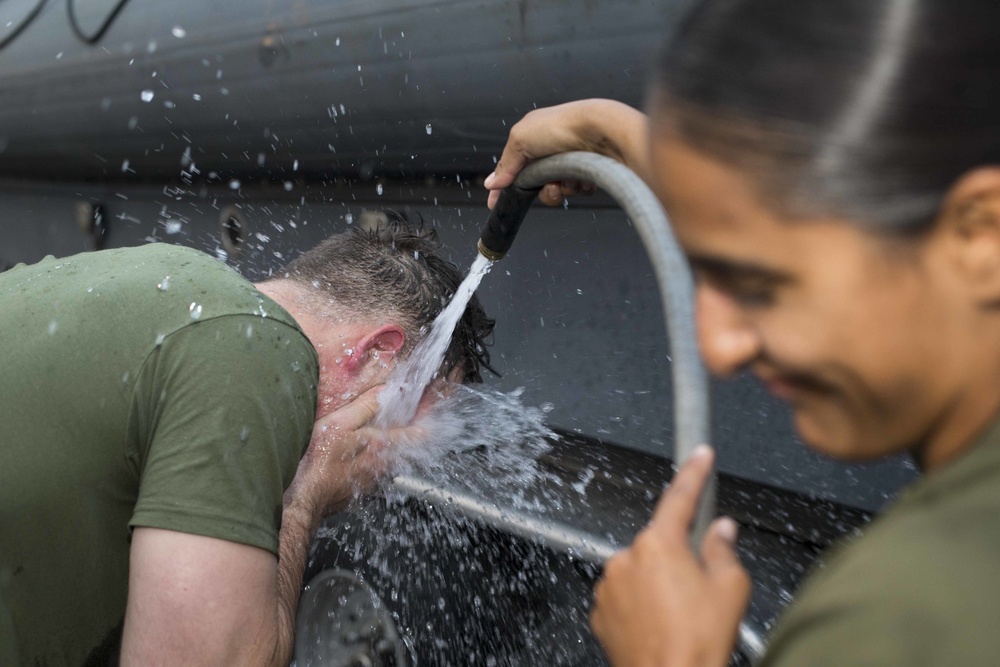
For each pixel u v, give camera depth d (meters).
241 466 1.05
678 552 0.57
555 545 1.40
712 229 0.46
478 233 1.88
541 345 1.77
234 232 2.49
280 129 1.96
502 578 1.52
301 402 1.13
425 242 1.55
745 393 1.47
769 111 0.43
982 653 0.38
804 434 0.53
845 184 0.42
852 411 0.49
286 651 1.15
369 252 1.48
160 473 1.04
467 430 1.58
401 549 1.63
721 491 1.45
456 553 1.57
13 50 2.65
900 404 0.47
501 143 1.60
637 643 0.57
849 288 0.44
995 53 0.43
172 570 1.02
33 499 1.08
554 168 1.00
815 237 0.44
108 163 2.55
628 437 1.65
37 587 1.13
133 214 2.83
